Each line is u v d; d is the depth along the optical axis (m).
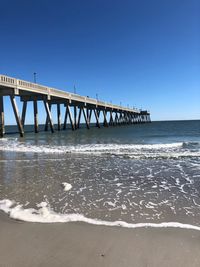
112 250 4.13
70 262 3.78
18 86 30.33
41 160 13.97
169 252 4.05
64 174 10.32
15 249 4.18
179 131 48.97
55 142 25.81
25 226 5.13
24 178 9.66
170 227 5.08
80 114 60.44
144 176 9.88
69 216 5.71
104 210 6.16
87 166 12.03
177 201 6.84
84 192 7.77
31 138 31.34
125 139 29.02
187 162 12.84
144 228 5.03
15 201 6.90
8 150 19.09
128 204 6.62
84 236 4.65
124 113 99.81
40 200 6.98
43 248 4.21
